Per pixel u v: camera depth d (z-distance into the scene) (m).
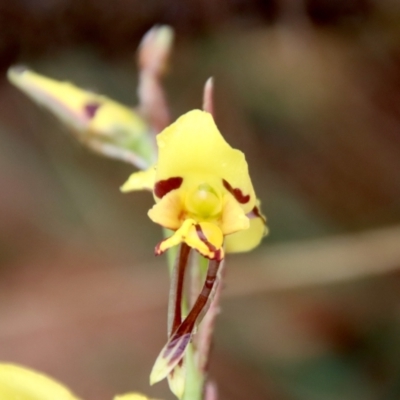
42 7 0.47
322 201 0.47
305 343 0.44
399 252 0.44
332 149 0.47
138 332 0.45
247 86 0.48
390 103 0.46
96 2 0.46
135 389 0.43
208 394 0.26
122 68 0.49
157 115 0.28
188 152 0.24
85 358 0.44
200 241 0.24
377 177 0.46
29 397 0.25
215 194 0.25
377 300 0.44
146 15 0.47
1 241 0.48
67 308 0.46
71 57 0.49
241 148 0.48
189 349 0.25
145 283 0.47
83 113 0.28
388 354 0.43
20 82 0.28
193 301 0.25
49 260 0.48
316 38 0.47
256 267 0.44
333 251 0.44
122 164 0.50
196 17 0.47
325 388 0.42
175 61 0.48
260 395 0.42
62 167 0.50
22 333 0.45
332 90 0.47
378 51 0.46
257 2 0.46
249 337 0.44
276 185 0.47
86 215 0.49
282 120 0.48
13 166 0.50
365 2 0.45
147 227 0.49
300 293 0.45
